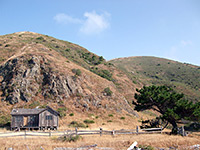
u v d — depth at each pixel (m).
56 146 16.89
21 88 49.97
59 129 36.66
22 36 103.06
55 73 56.38
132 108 62.00
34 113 36.72
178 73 124.44
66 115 45.50
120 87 76.19
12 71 54.25
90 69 81.56
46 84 53.75
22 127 35.41
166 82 105.25
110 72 89.19
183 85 99.50
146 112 63.53
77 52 101.06
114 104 54.97
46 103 48.75
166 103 31.20
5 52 69.88
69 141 19.42
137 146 17.38
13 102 46.72
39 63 59.06
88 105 51.34
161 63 153.12
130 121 47.78
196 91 90.88
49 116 37.59
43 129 36.09
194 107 27.83
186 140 20.12
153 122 33.22
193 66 146.12
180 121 30.09
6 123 39.41
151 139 20.14
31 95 49.78
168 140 19.62
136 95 34.44
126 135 24.53
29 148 15.95
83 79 60.22
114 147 17.14
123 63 152.25
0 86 50.78
